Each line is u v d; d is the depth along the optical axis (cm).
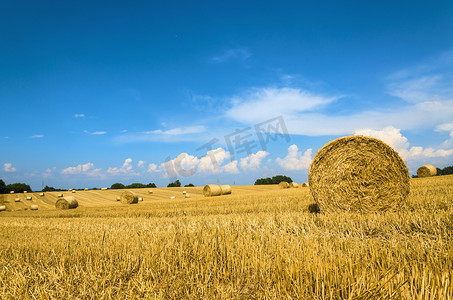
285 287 262
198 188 5091
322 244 390
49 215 1606
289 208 986
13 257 452
